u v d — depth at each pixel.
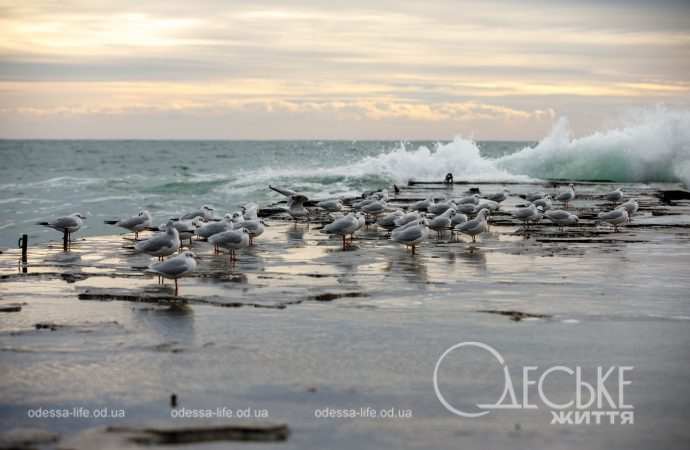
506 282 18.61
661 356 12.41
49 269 20.55
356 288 17.78
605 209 38.56
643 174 64.25
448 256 22.94
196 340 13.36
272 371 11.71
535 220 31.22
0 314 15.20
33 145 198.75
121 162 100.25
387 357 12.39
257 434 9.42
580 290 17.61
